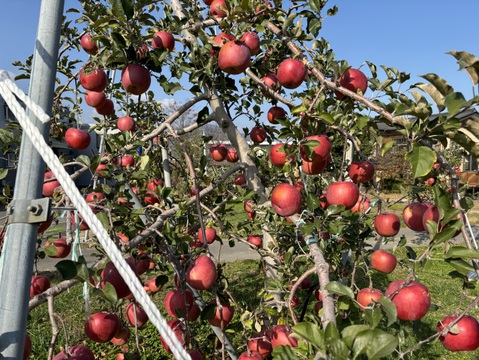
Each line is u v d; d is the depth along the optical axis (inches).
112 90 129.1
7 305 40.7
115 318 70.6
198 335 147.6
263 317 100.8
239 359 73.5
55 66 44.8
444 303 229.6
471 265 53.1
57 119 131.9
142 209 86.2
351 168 80.6
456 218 57.2
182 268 73.4
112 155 90.0
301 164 77.1
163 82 92.4
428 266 55.1
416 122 56.9
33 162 42.9
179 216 87.2
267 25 85.7
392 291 62.3
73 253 67.4
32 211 41.6
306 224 70.6
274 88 102.4
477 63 51.7
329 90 87.9
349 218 87.7
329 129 81.7
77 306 215.8
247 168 99.6
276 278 96.2
